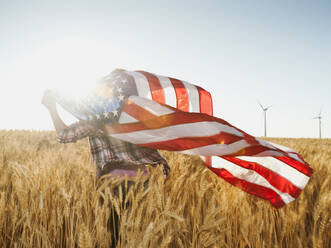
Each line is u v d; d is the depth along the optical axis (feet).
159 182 6.71
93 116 6.44
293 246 6.28
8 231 6.30
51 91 6.63
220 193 7.98
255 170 9.03
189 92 8.97
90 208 6.31
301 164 8.36
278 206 7.59
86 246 3.84
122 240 4.83
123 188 6.18
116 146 6.53
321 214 6.64
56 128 6.88
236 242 6.38
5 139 25.72
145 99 6.86
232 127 7.30
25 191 6.94
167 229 5.62
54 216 6.14
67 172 9.48
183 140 6.62
